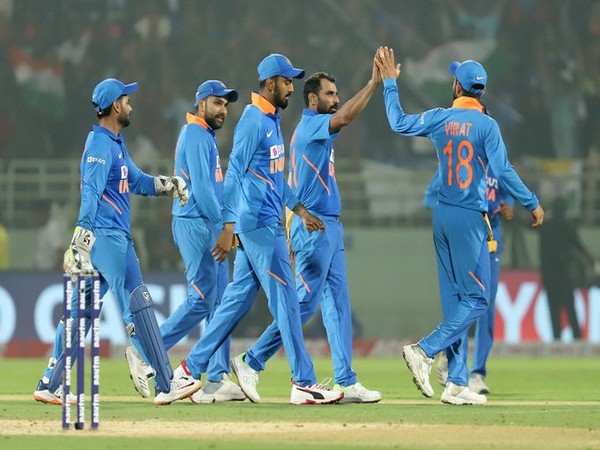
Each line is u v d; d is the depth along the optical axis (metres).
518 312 66.31
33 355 62.81
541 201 71.62
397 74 27.81
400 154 72.62
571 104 74.50
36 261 68.50
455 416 24.33
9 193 69.62
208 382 28.88
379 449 18.39
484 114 27.42
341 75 75.19
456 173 27.22
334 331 28.31
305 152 27.83
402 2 75.56
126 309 26.16
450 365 28.45
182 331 28.77
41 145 71.38
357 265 67.62
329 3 75.12
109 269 25.83
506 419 23.62
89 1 73.44
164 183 26.97
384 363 57.59
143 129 73.00
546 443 19.22
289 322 26.98
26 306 63.00
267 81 27.14
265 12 74.81
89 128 72.25
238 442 19.30
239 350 63.62
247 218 26.83
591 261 68.56
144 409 25.88
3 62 72.06
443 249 27.67
